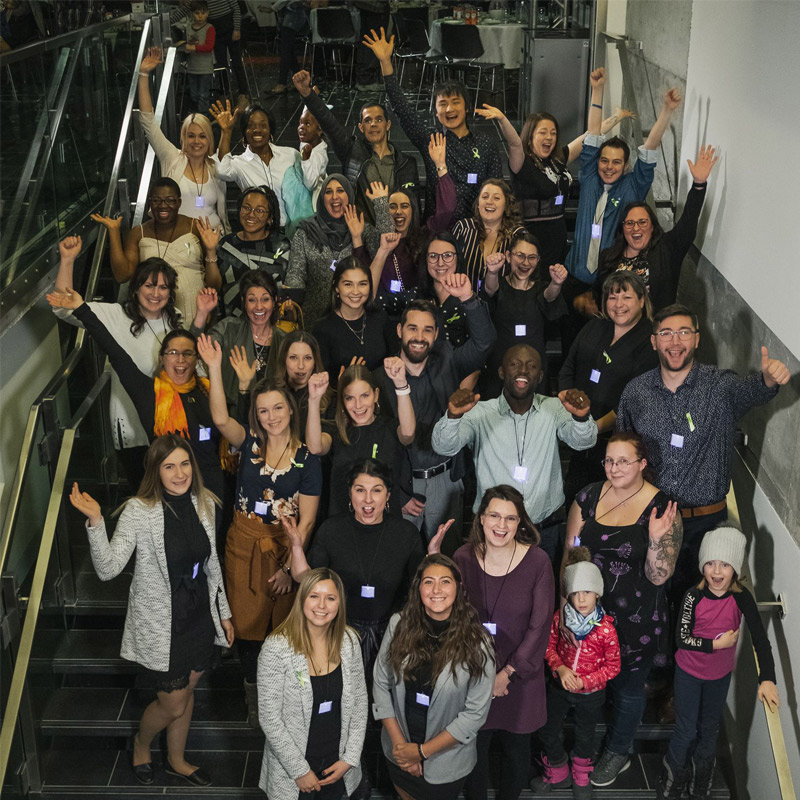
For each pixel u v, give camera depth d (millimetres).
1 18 7324
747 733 4984
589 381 5352
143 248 5957
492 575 4383
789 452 4512
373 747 5020
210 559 4586
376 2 8578
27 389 5434
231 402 5387
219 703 5234
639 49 7562
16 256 5211
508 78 8594
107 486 5617
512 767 4594
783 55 4648
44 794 4902
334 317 5484
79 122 6172
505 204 5867
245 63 8906
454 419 4633
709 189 5922
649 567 4461
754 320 5008
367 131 6512
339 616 4102
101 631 5461
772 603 4586
